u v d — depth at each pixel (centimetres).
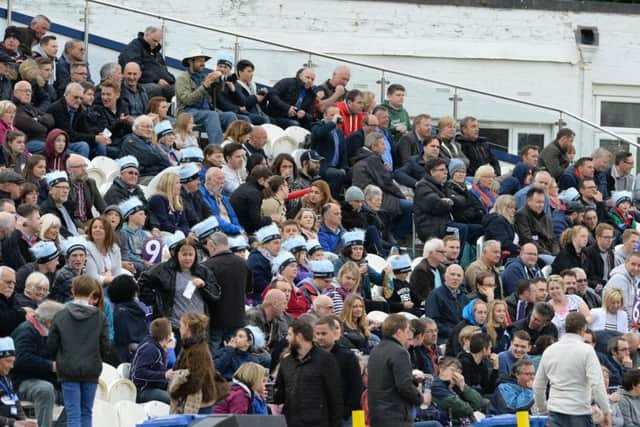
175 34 10112
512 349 7444
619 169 10194
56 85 9412
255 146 9281
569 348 6731
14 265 7206
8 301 6644
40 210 7769
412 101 10219
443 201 9150
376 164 9400
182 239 7156
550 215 9350
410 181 9669
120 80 9281
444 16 12106
